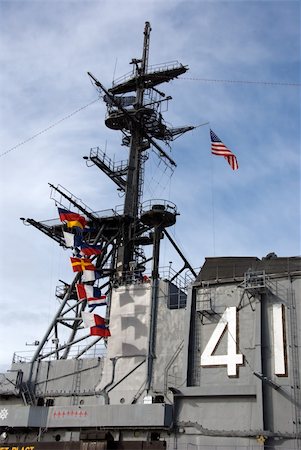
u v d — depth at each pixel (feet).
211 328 102.06
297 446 86.53
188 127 150.92
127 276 123.24
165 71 146.72
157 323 108.99
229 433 91.50
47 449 101.81
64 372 114.42
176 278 116.16
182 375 100.17
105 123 149.28
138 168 144.97
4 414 109.81
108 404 104.58
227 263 108.68
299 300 96.37
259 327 96.43
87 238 142.82
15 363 120.16
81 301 124.67
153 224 128.88
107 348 111.34
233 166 123.54
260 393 91.66
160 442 95.04
